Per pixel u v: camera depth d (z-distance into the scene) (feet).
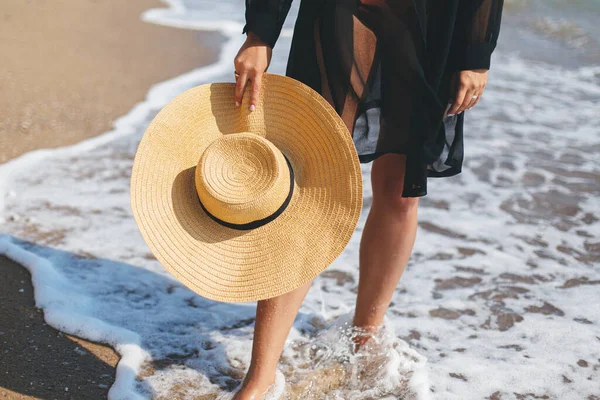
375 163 7.84
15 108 17.72
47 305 9.40
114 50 25.88
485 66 7.14
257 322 7.43
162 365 8.50
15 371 7.99
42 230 11.83
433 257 11.96
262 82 7.02
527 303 10.44
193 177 6.97
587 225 13.44
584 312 10.18
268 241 6.66
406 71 7.11
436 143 7.43
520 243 12.57
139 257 11.30
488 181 15.60
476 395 8.19
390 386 8.23
